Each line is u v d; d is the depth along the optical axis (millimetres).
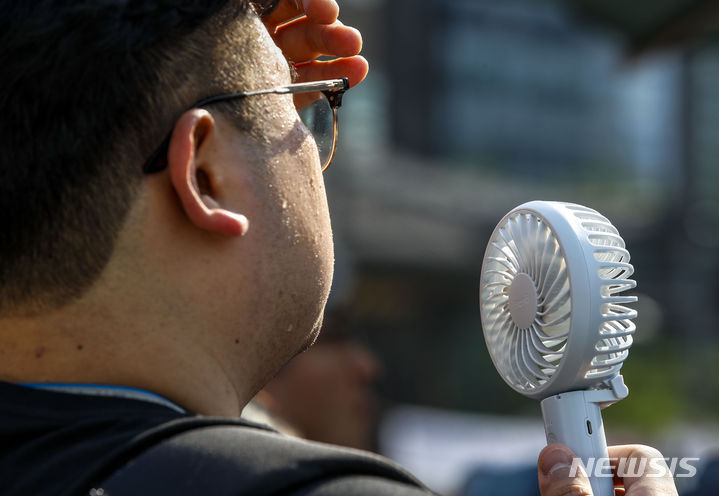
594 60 14883
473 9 14258
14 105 827
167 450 750
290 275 922
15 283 837
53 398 818
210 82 883
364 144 12891
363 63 1281
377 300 11672
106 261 838
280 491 722
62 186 825
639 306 11805
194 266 866
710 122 14797
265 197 904
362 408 3178
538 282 1135
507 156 14383
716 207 14648
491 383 12648
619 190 14914
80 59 828
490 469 3559
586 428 1106
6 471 768
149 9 856
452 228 11430
